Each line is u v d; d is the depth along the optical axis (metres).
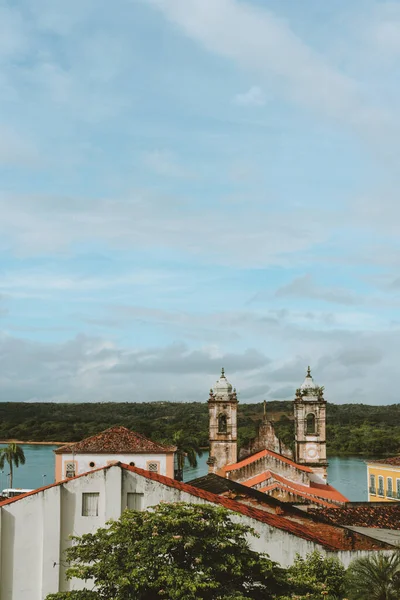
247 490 48.81
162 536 30.45
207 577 29.36
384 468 89.69
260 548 37.19
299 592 31.47
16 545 36.59
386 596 30.91
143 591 29.27
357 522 49.03
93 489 37.31
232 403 97.94
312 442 97.88
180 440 120.94
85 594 30.78
